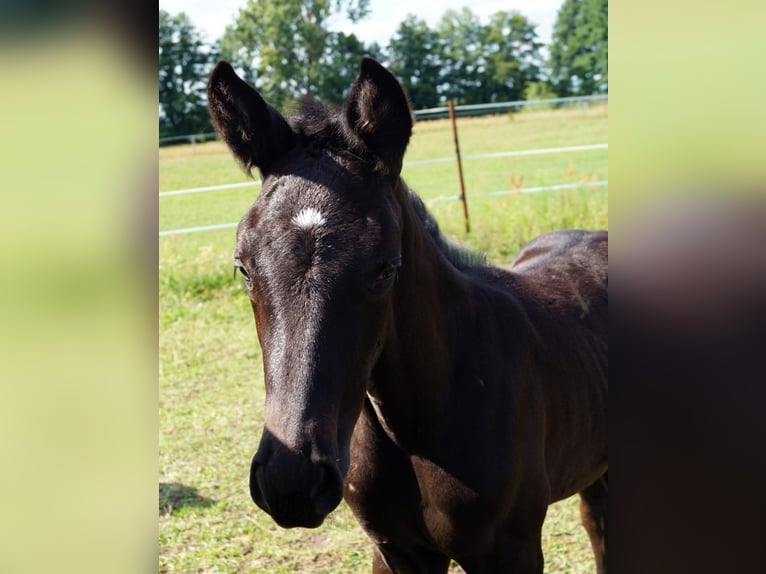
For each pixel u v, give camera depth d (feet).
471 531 7.61
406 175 52.29
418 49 132.98
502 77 134.92
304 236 5.75
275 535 12.94
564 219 29.27
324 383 5.54
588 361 9.45
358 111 6.39
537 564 8.21
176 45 108.27
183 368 20.20
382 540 8.20
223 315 24.27
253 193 49.44
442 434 7.44
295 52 114.62
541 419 8.29
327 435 5.48
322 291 5.62
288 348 5.57
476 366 7.69
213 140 71.00
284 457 5.35
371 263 5.78
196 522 13.28
